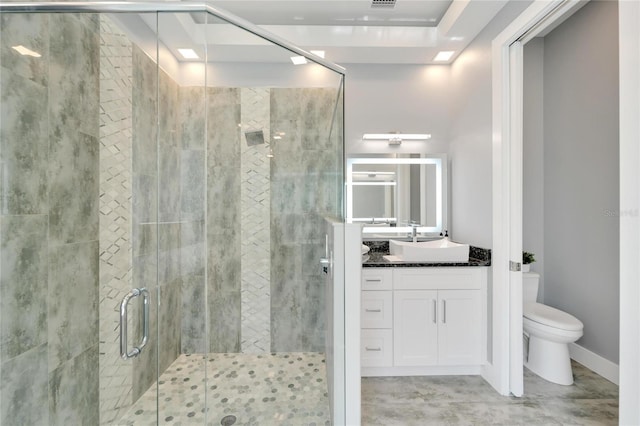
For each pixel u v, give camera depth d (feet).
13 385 4.08
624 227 4.33
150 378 6.66
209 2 7.63
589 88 7.85
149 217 6.94
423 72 10.00
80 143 5.20
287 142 7.89
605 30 7.41
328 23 8.65
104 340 5.67
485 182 7.72
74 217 5.07
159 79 7.44
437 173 9.94
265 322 7.79
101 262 5.64
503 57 6.89
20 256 4.17
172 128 7.88
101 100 5.69
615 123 7.22
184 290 7.95
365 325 7.63
